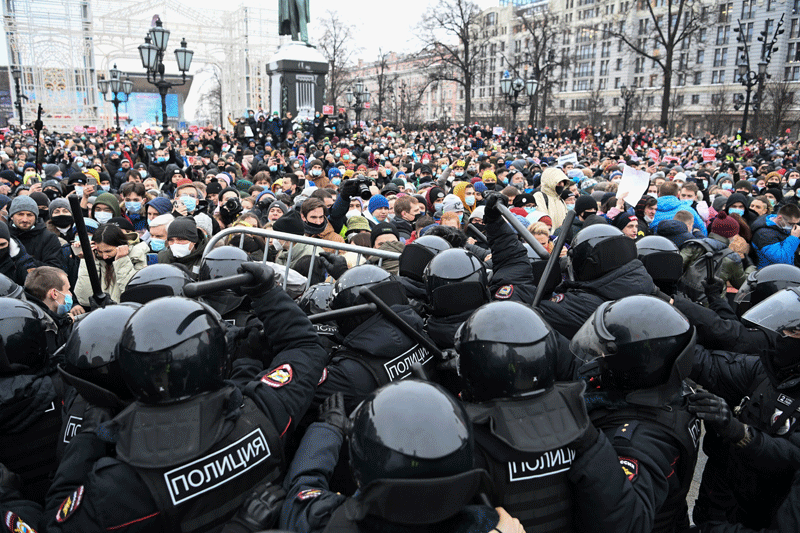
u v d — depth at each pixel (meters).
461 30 44.84
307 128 24.61
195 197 6.27
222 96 57.94
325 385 2.22
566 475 1.62
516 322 1.70
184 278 2.68
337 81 58.38
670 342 1.83
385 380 2.20
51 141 25.05
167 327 1.58
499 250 3.21
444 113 89.88
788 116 56.34
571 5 91.88
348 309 2.22
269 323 1.96
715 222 5.80
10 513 1.68
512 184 10.09
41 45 46.94
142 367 1.54
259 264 1.94
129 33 48.84
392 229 4.85
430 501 1.23
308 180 10.44
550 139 34.19
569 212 2.79
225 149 19.95
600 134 33.69
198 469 1.53
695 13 39.00
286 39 32.56
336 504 1.52
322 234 5.30
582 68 92.19
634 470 1.74
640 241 3.26
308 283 4.01
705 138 35.41
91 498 1.50
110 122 48.84
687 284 4.67
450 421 1.32
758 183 10.94
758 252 5.79
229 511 1.58
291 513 1.53
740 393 2.43
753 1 73.00
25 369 2.14
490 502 1.54
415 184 12.77
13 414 2.05
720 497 2.31
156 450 1.50
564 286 3.12
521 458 1.58
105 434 1.60
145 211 6.89
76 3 47.19
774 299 2.13
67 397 2.10
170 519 1.48
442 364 2.32
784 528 1.78
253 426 1.67
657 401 1.86
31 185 7.89
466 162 14.54
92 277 2.19
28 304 2.25
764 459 1.90
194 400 1.60
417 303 2.98
